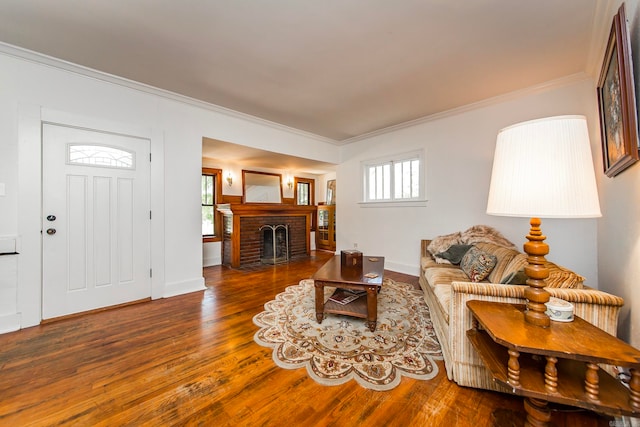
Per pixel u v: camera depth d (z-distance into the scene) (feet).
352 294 8.57
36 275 7.51
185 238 10.53
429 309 8.25
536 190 3.42
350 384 4.89
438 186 12.39
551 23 6.17
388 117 12.53
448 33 6.55
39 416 4.12
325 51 7.30
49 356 5.82
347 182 17.01
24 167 7.35
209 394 4.63
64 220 8.05
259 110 11.64
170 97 10.00
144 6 5.61
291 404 4.39
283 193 20.61
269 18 5.99
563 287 4.53
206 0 5.45
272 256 17.53
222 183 17.10
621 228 5.21
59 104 7.88
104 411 4.23
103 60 7.73
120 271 9.06
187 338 6.64
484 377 4.69
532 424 3.43
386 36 6.65
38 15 5.86
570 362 3.69
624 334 4.87
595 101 8.18
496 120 10.54
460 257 9.56
